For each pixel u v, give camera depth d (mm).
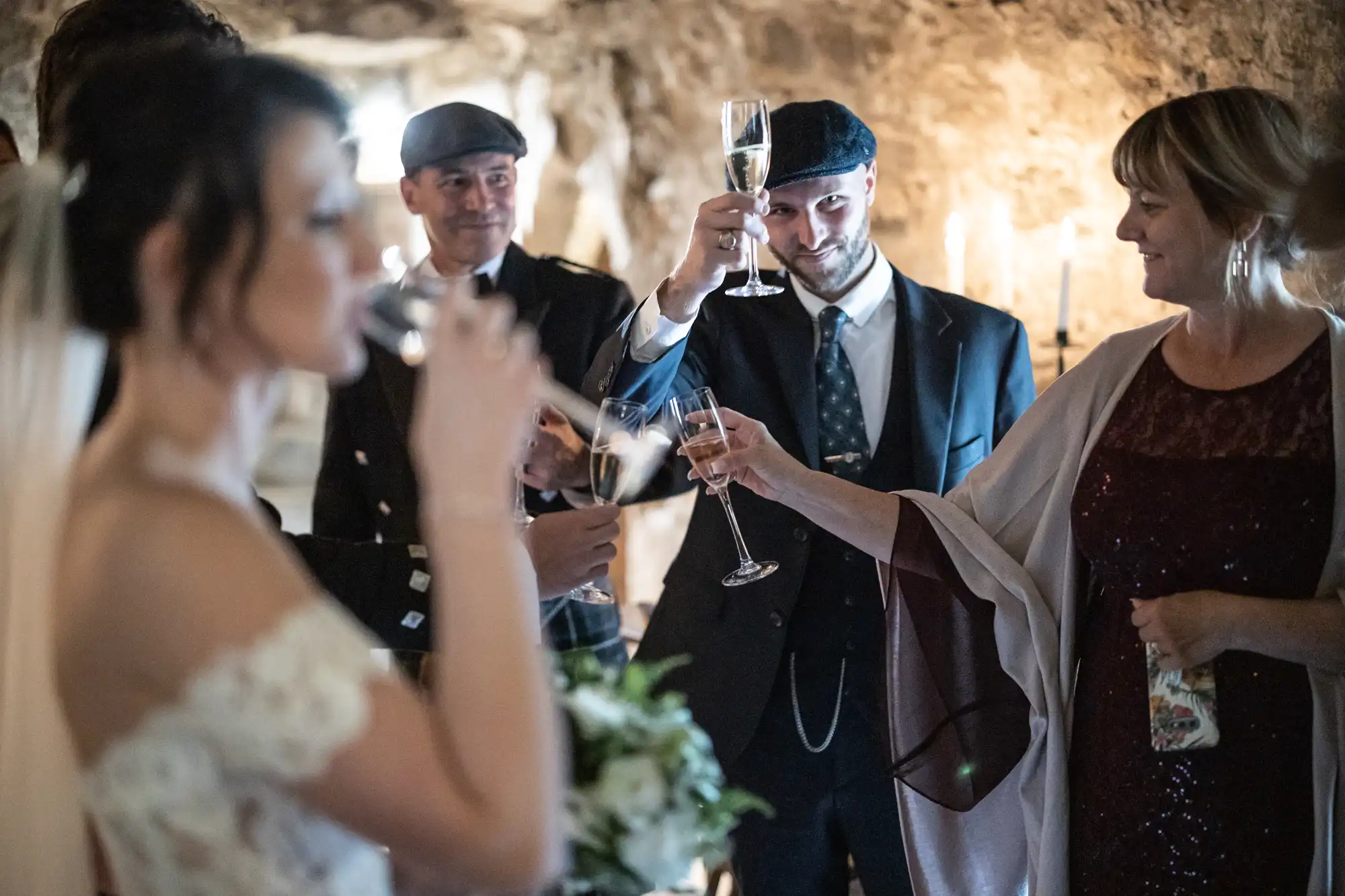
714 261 2318
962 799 2314
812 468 2604
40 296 1143
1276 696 1908
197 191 1066
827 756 2584
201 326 1112
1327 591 1900
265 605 1037
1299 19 3727
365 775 1024
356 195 1153
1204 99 1938
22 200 1132
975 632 2307
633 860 1251
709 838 1325
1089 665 2133
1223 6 4004
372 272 1163
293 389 6406
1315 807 1878
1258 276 1968
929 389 2602
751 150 2312
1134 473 2045
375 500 2828
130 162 1087
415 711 1068
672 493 2684
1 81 4344
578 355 2959
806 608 2586
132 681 1038
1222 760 1928
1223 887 1923
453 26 5457
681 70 5332
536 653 1106
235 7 5242
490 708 1064
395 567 1907
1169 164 1936
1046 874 2109
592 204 5543
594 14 5391
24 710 1191
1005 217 4734
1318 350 1942
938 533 2266
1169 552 1976
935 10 4793
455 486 1124
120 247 1102
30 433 1177
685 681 2621
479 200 2975
